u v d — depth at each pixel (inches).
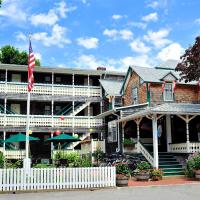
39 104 1608.0
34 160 1237.7
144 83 1291.8
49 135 1565.0
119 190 717.3
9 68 1529.3
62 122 1530.5
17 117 1478.8
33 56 797.2
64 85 1581.0
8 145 1507.1
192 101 1321.4
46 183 716.0
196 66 1087.0
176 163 1078.4
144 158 1096.8
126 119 1187.3
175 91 1300.4
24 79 1590.8
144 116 1093.8
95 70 1622.8
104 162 1167.0
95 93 1611.7
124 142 1208.2
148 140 1268.5
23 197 624.7
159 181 884.6
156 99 1267.2
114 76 1672.0
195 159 958.4
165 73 1337.4
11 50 1956.2
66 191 704.4
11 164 864.3
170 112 1028.5
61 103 1636.3
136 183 839.7
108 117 1449.3
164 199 586.6
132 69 1392.7
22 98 1513.3
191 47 1104.8
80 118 1552.7
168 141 1169.4
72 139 1073.5
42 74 1615.4
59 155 1121.4
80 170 739.4
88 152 1391.5
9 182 697.6
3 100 1550.2
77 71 1601.9
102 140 1403.8
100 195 641.0
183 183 838.5
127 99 1446.9
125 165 884.0
